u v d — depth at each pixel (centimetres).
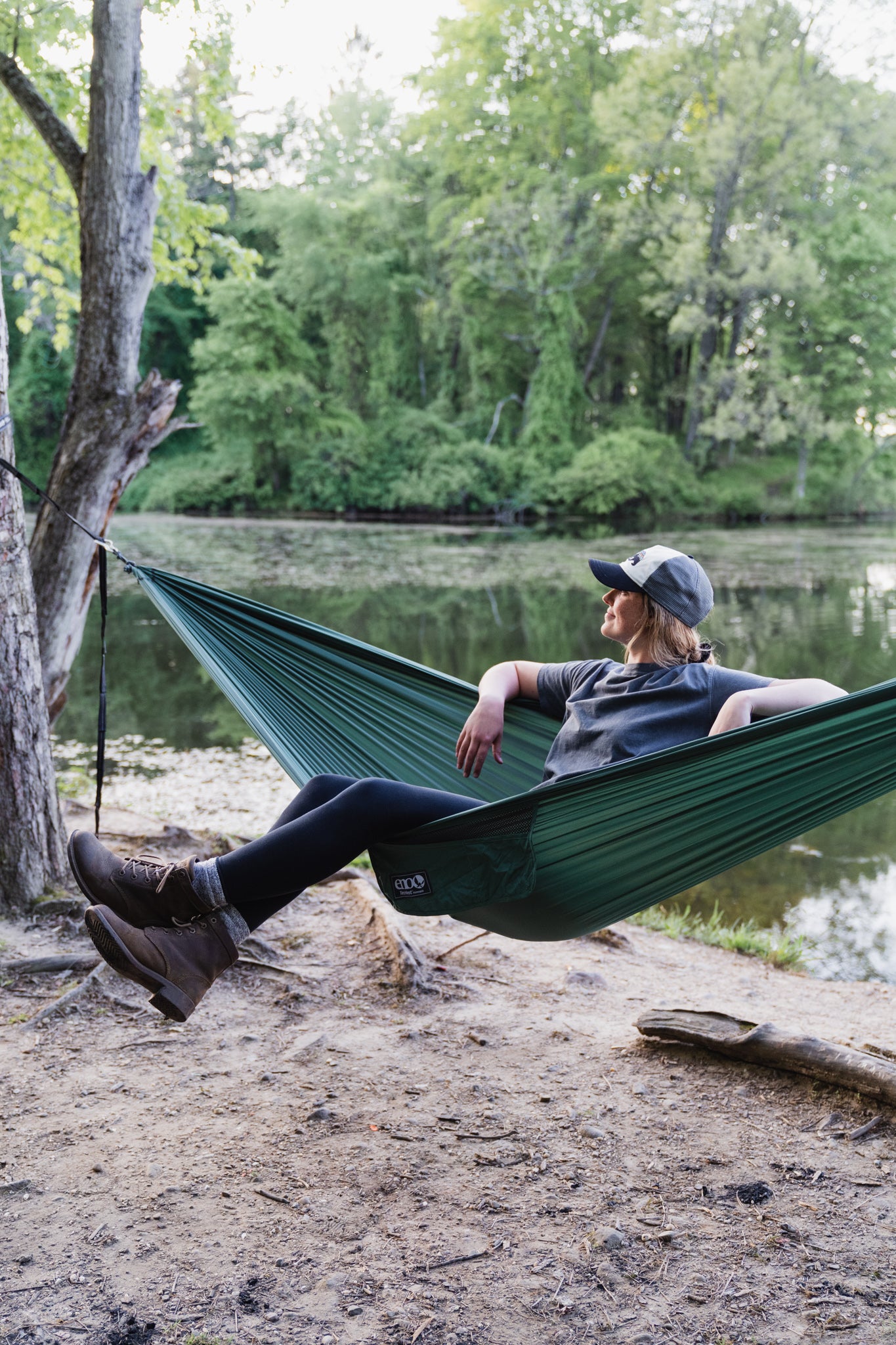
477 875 216
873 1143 257
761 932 548
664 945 485
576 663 265
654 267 3912
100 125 499
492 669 269
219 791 777
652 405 4538
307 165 5184
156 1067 298
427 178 4491
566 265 3788
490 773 290
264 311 4022
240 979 360
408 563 2403
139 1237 220
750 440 4247
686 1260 214
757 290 3556
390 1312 198
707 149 3494
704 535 3209
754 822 218
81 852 201
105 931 193
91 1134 261
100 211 505
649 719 231
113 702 1125
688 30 3559
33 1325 193
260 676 302
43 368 4609
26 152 721
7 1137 259
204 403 4044
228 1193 236
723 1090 286
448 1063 303
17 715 400
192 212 760
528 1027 329
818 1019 368
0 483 390
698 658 245
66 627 529
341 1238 221
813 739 202
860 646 1375
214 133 752
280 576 2114
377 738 299
